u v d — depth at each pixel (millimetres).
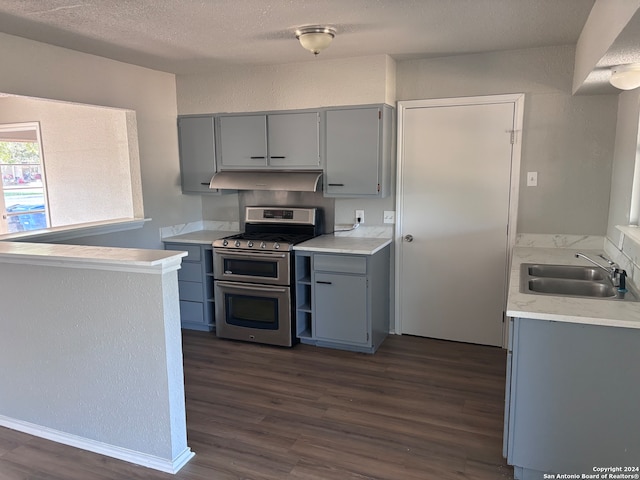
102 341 2410
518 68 3596
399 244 4152
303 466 2387
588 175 3521
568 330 2078
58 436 2643
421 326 4199
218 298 4148
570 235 3635
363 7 2561
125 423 2438
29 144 5215
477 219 3877
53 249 2539
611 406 2082
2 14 2625
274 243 3873
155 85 4215
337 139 3922
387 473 2326
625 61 2258
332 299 3832
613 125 3404
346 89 3842
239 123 4246
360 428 2734
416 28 2975
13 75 3057
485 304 3947
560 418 2158
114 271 2307
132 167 4133
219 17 2713
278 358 3771
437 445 2555
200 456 2482
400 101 3961
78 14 2639
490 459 2432
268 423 2801
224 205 4777
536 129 3613
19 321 2609
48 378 2600
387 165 3965
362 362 3668
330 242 3982
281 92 4055
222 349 3980
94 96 3629
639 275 2395
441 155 3912
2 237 3082
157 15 2670
